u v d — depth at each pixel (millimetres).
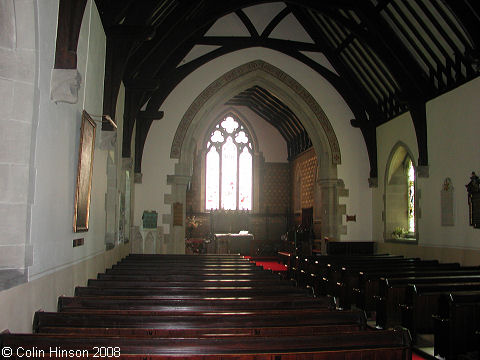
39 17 4281
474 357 5867
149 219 14039
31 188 4266
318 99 15391
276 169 24875
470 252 10555
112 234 9328
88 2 6328
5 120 4219
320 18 14430
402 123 13734
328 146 15336
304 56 15320
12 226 4168
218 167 24578
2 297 3586
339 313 4695
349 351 3506
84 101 6227
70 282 5832
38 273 4496
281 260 21562
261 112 24453
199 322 4324
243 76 15117
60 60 4789
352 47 14070
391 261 11289
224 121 24812
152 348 3266
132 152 13438
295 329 4184
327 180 15266
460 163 10984
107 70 8008
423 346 7195
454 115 11211
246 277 8289
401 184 14570
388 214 14484
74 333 3900
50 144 4750
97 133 7438
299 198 23094
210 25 14484
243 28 14867
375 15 11898
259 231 24391
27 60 4270
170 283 7070
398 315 7969
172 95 14812
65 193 5402
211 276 8156
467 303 6211
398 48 12148
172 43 11188
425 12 10570
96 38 7082
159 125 14703
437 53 11609
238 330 4035
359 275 9180
